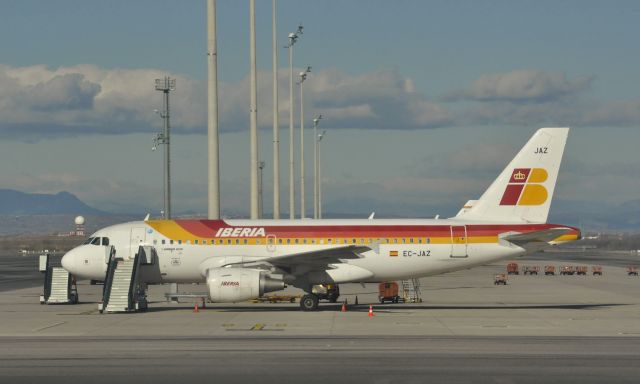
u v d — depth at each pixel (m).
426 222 178.12
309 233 176.25
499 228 177.12
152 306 186.50
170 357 103.12
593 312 168.00
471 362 99.00
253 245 175.62
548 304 191.62
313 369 94.31
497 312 168.00
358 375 90.56
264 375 90.69
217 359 101.44
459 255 176.25
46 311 172.38
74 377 89.88
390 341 118.69
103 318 155.75
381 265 176.25
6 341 119.75
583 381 87.38
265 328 136.88
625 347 112.25
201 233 177.12
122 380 88.25
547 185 179.12
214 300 165.50
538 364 97.62
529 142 179.75
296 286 174.12
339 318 154.62
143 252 175.88
